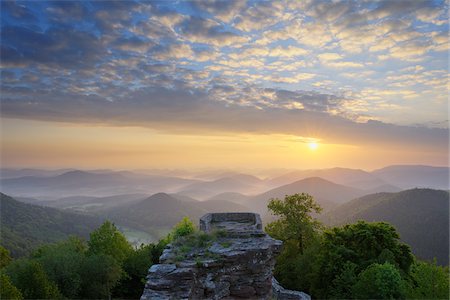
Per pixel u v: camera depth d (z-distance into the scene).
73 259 47.47
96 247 54.78
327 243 39.78
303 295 28.27
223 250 18.88
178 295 15.42
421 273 32.16
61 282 44.19
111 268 47.25
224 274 18.11
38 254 56.03
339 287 33.19
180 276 16.00
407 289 30.62
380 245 36.81
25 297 37.16
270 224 52.78
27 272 39.06
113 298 50.62
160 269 16.50
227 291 18.12
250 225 27.05
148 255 55.28
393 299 28.22
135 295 52.22
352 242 38.97
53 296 38.75
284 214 51.41
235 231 21.58
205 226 23.97
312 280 39.78
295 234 49.56
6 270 42.81
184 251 18.78
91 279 46.91
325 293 37.00
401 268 36.03
